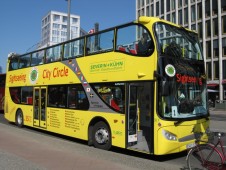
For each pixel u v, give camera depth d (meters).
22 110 16.42
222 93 50.00
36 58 15.37
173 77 9.13
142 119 9.51
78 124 11.77
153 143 8.83
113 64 10.37
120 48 10.15
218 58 51.28
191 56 10.04
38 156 8.98
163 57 9.02
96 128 10.91
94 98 11.04
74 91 12.15
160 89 8.83
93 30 23.70
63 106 12.74
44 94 14.29
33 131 15.27
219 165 6.86
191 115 9.44
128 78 9.73
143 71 9.24
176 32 9.76
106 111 10.48
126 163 8.59
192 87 9.69
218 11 51.06
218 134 6.96
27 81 16.03
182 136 9.03
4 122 19.64
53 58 13.86
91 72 11.30
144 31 9.41
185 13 58.25
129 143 9.68
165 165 8.54
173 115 8.95
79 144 11.64
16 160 8.42
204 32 53.84
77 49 12.26
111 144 10.22
